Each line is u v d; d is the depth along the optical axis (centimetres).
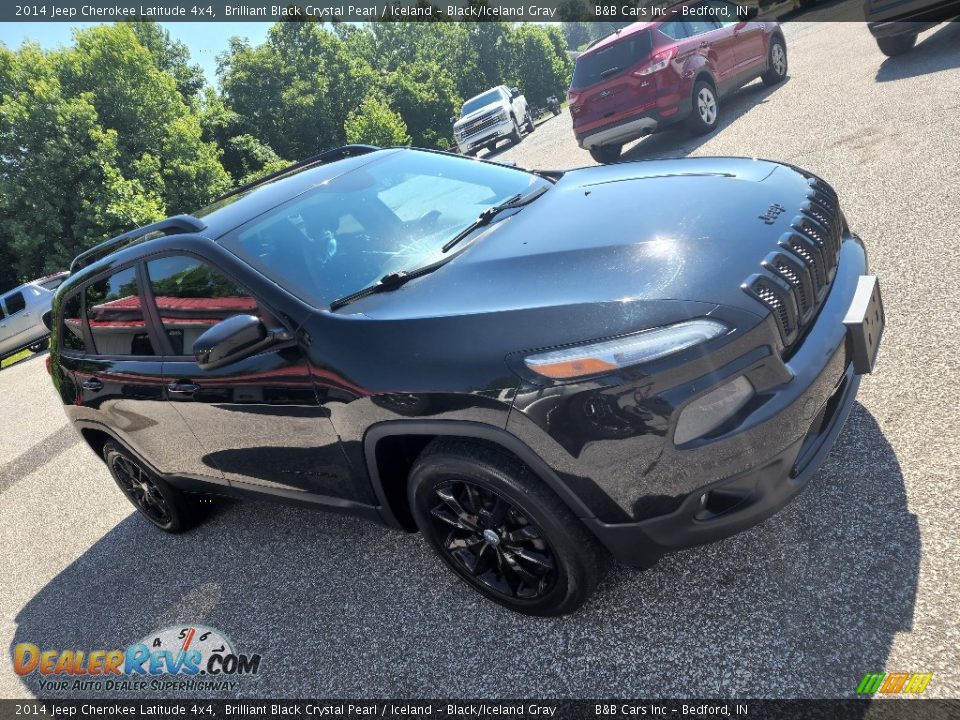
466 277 236
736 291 193
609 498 192
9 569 418
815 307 212
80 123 3300
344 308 243
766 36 962
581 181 320
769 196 247
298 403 245
